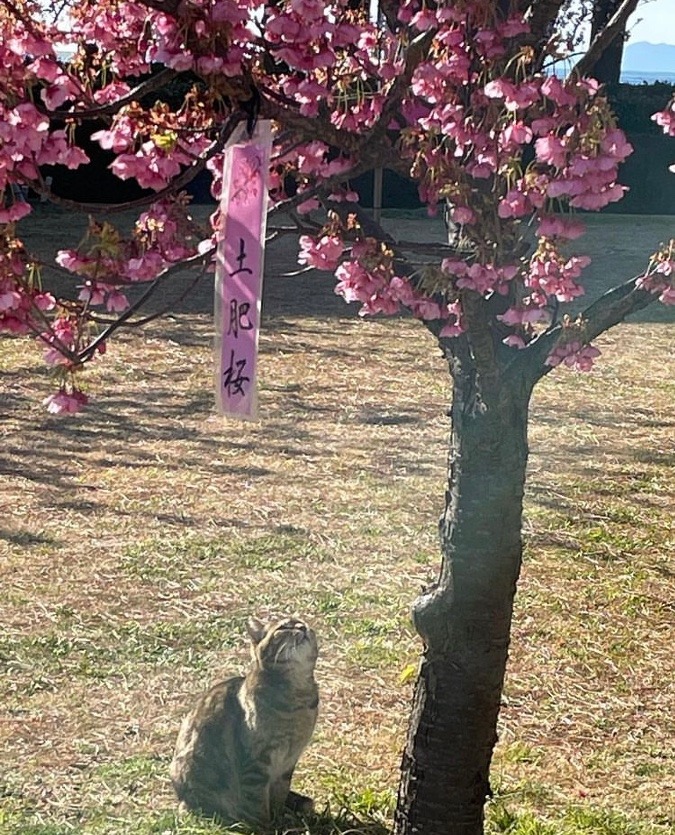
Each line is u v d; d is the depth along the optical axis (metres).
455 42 1.62
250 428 5.86
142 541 4.35
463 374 2.10
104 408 6.14
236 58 1.57
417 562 4.26
